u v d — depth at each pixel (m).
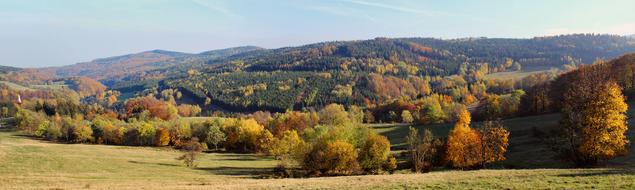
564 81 140.38
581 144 53.41
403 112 173.38
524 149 77.25
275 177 70.44
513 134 95.69
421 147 72.25
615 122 50.91
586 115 52.75
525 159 68.56
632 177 31.30
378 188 34.16
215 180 58.09
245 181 50.88
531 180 33.56
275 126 160.00
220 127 146.25
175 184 50.38
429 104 167.25
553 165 60.28
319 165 73.75
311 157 75.06
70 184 53.28
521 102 141.12
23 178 61.41
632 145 61.59
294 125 159.12
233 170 83.94
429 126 140.25
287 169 78.75
